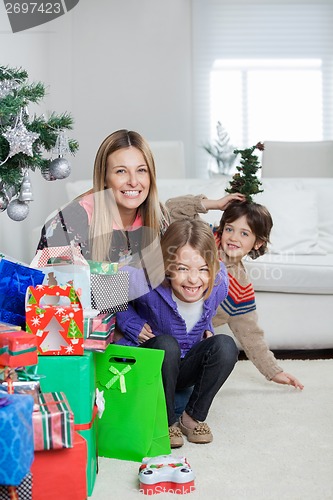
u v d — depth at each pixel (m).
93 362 1.72
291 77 6.08
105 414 1.85
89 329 1.66
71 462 1.45
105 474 1.74
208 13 6.00
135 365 1.83
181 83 6.00
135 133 2.20
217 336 2.01
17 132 1.83
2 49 3.77
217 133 5.86
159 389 1.85
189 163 6.05
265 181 3.88
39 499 1.44
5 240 3.58
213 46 6.02
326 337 3.13
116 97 5.96
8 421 1.28
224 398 2.42
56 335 1.66
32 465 1.44
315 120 6.12
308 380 2.67
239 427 2.12
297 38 6.05
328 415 2.23
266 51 6.05
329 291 3.09
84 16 5.90
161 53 5.97
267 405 2.34
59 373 1.62
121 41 5.94
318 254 3.59
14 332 1.48
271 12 6.02
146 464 1.70
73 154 2.15
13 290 1.77
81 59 5.93
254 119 6.11
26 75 2.05
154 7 5.94
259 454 1.89
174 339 1.99
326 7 6.03
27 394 1.42
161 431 1.86
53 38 5.40
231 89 6.07
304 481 1.70
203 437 1.97
